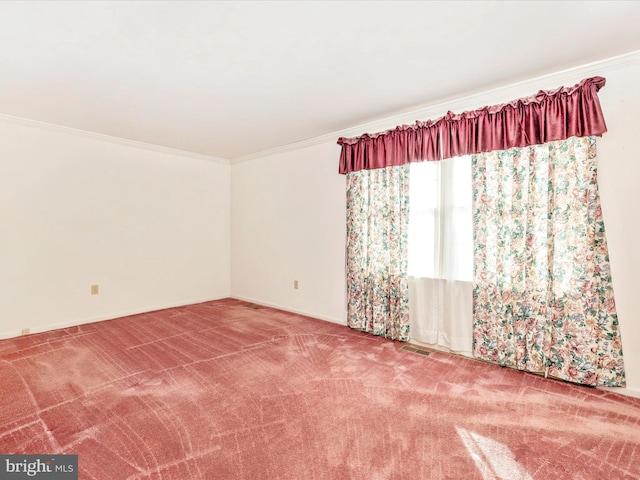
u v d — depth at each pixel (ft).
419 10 5.11
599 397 6.74
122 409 6.24
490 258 8.36
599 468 4.79
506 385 7.27
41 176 10.78
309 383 7.36
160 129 11.32
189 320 12.33
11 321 10.28
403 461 4.93
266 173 14.61
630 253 6.73
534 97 7.50
